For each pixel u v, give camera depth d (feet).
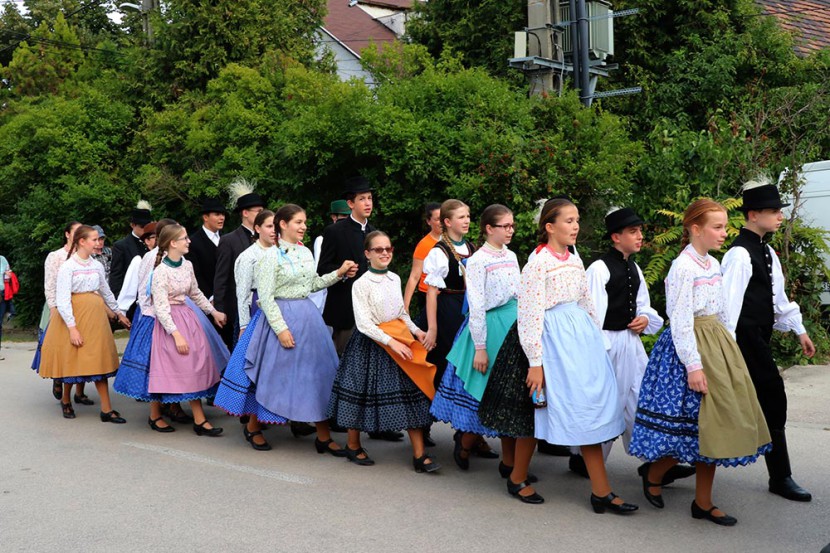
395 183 34.35
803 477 17.74
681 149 33.27
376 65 41.75
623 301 17.39
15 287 42.16
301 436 22.62
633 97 46.62
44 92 75.77
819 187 34.24
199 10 49.08
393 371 18.69
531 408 15.85
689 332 14.32
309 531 14.97
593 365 15.43
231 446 21.49
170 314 22.16
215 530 15.05
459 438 19.10
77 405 27.09
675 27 48.55
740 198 31.48
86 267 24.49
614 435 15.35
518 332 15.75
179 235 22.39
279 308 20.10
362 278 18.86
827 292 32.50
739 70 45.80
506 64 47.98
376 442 21.89
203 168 43.65
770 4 57.00
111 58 68.18
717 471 18.39
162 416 23.88
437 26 52.90
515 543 14.26
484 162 31.35
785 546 13.99
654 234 32.53
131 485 17.90
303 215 20.56
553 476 18.56
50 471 19.04
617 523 15.23
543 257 15.71
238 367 20.57
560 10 38.93
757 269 15.75
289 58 48.16
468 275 17.07
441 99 35.73
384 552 13.94
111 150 50.60
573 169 31.60
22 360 38.29
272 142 41.37
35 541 14.57
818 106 35.88
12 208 55.57
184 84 50.08
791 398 24.58
